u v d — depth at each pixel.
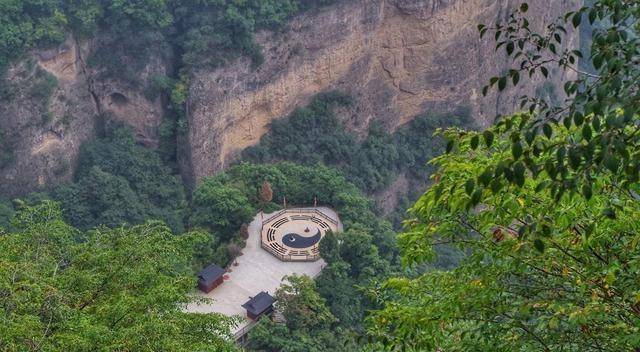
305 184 77.25
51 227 28.19
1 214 73.50
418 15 89.81
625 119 9.24
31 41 77.50
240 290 61.84
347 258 65.75
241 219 69.31
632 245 13.66
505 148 12.07
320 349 54.59
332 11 86.12
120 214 79.00
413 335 16.36
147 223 28.88
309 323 56.31
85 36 82.69
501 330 15.71
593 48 10.45
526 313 14.66
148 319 22.73
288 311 56.66
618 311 14.40
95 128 87.00
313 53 87.94
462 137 16.14
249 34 82.81
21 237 27.77
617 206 13.55
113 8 82.38
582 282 14.55
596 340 14.89
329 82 90.88
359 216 73.00
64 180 83.25
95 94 85.88
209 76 82.19
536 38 11.69
